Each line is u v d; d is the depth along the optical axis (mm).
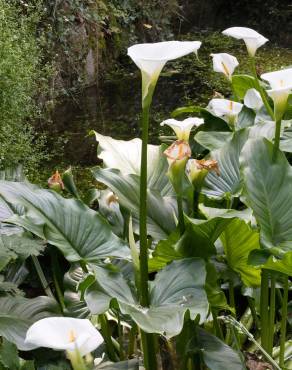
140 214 1756
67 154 5266
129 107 6637
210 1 10945
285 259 1783
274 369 1983
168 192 2525
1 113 4148
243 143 2791
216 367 1865
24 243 2289
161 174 2615
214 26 10773
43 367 2098
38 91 5801
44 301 2307
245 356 2143
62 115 6379
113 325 2504
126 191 2211
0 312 2178
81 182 4559
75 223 2094
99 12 7574
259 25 10727
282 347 2172
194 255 2000
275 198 1978
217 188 2623
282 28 10492
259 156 2037
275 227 1941
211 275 1965
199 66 8000
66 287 2488
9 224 2639
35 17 5219
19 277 2688
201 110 3766
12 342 1966
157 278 1864
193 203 2158
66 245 2021
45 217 2045
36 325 1391
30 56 4719
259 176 2010
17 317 2178
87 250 2061
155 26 9117
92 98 6941
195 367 2084
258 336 2475
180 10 10430
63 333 1411
